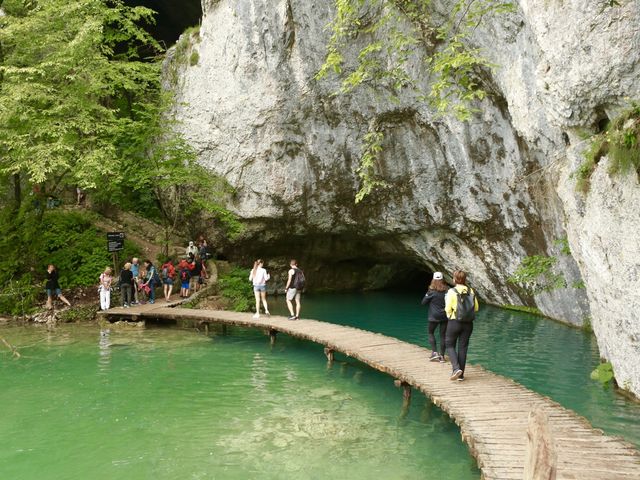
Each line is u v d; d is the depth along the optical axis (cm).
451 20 891
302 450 679
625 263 732
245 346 1320
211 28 2017
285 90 1836
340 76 1734
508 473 527
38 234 1898
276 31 1803
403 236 2038
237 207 2075
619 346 809
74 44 1606
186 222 2306
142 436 733
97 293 1814
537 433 343
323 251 2362
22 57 1712
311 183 1930
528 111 1096
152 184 1980
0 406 863
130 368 1097
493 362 1105
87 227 2123
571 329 1439
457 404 729
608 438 607
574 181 870
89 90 1748
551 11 773
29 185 2002
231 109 1964
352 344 1111
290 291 1427
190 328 1569
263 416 809
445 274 2086
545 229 1453
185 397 905
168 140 1992
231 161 2016
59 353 1229
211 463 643
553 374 998
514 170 1470
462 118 838
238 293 1955
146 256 2083
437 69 833
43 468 638
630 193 702
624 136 682
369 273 2589
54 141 1694
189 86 2105
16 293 1698
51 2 1692
